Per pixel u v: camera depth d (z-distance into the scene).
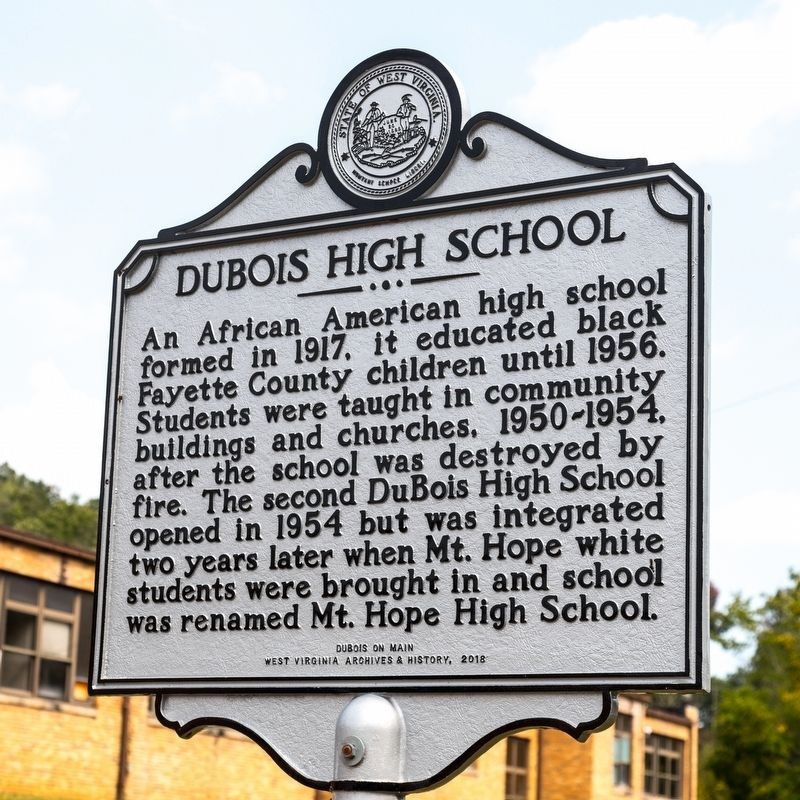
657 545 9.58
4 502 65.81
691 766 47.72
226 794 31.88
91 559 30.00
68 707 28.95
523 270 10.34
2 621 27.92
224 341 11.09
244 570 10.62
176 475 10.95
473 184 10.68
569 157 10.44
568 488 9.85
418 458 10.29
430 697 9.97
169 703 10.72
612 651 9.54
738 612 54.22
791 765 50.91
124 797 29.59
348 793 9.80
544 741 42.62
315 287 10.93
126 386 11.27
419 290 10.60
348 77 11.19
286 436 10.71
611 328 10.01
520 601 9.81
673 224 10.02
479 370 10.28
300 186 11.20
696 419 9.65
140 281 11.44
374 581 10.22
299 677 10.30
